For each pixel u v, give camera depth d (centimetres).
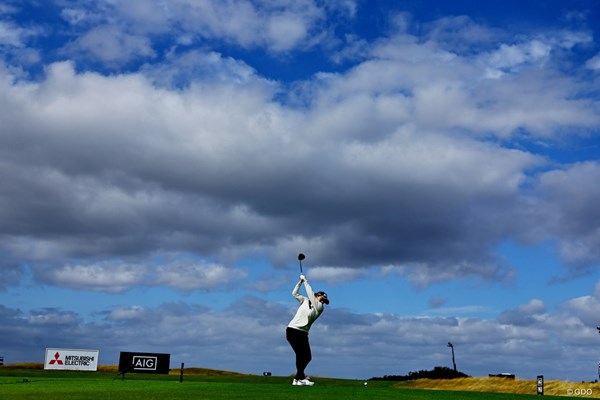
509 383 4866
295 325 2131
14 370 4659
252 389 1812
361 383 4141
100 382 2133
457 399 1722
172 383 2102
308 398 1572
